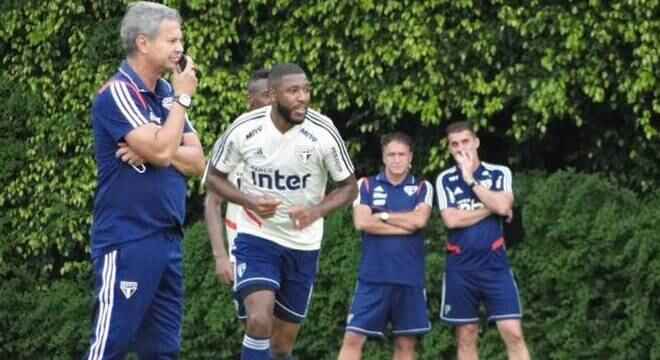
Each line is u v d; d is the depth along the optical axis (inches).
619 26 1571.1
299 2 1711.4
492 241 1493.6
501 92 1643.7
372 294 1514.5
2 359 1838.1
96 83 1797.5
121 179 927.0
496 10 1647.4
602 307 1592.0
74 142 1813.5
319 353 1697.8
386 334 1664.6
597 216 1583.4
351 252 1673.2
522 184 1670.8
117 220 928.9
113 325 927.7
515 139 1713.8
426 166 1733.5
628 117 1653.5
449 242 1512.1
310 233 1194.6
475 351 1519.4
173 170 956.6
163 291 954.7
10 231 1852.9
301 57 1723.7
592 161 1732.3
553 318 1606.8
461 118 1724.9
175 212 948.6
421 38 1656.0
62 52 1835.6
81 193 1813.5
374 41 1678.2
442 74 1659.7
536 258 1612.9
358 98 1702.8
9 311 1827.0
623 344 1566.2
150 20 928.9
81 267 1823.3
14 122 1839.3
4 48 1860.2
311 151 1153.4
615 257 1571.1
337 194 1164.5
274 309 1214.3
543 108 1616.6
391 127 1768.0
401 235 1512.1
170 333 961.5
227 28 1742.1
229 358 1729.8
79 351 1807.3
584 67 1601.9
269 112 1162.0
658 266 1540.4
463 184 1504.7
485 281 1494.8
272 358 1255.5
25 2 1822.1
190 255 1723.7
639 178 1689.2
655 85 1581.0
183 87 927.7
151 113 936.9
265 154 1157.7
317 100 1728.6
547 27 1614.2
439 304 1649.9
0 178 1835.6
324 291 1683.1
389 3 1660.9
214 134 1748.3
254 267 1175.6
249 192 1179.3
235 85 1743.4
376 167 1809.8
